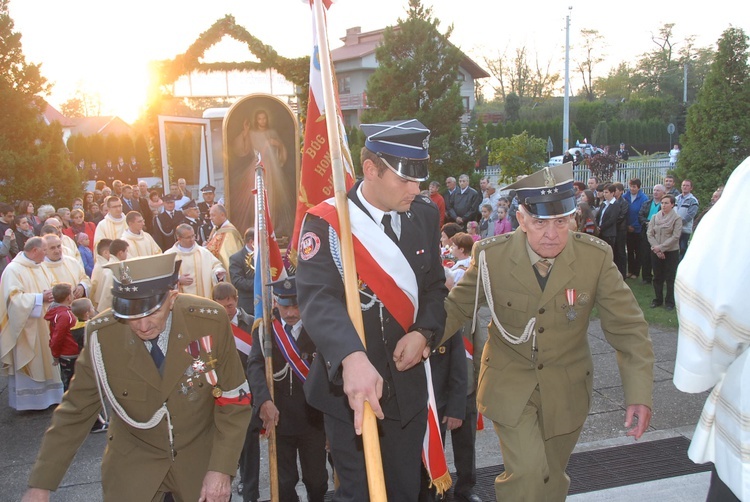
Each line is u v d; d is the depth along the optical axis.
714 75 14.62
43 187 15.73
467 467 4.25
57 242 7.13
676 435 5.15
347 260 2.14
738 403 1.93
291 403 3.92
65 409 2.98
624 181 22.16
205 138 15.19
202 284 7.74
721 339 1.92
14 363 6.68
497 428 3.21
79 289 7.09
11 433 6.24
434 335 2.45
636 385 2.96
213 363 2.97
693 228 10.59
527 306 3.17
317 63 3.86
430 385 2.64
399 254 2.36
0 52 15.55
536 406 3.22
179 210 13.19
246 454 4.25
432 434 2.63
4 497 4.94
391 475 2.50
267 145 11.73
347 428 2.47
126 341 2.88
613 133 48.53
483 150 19.02
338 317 2.05
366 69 43.69
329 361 1.98
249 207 11.88
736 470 1.93
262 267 3.88
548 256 3.09
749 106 14.38
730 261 1.88
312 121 3.91
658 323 8.54
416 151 2.30
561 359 3.21
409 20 19.11
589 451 4.90
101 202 15.36
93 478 5.13
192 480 3.02
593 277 3.16
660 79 70.31
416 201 2.61
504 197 11.70
